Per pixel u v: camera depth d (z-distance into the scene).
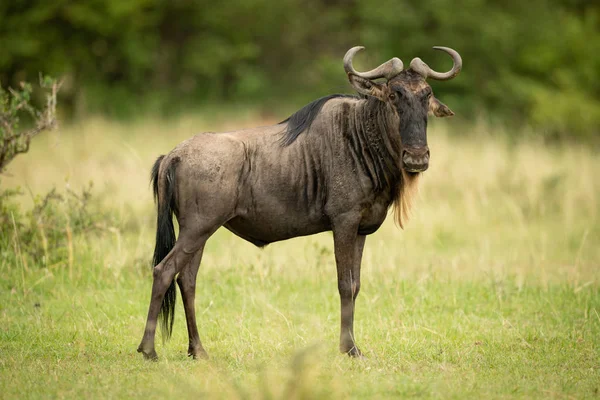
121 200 45.09
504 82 89.44
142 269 34.75
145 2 96.56
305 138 25.34
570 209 49.44
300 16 106.44
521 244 43.97
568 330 28.64
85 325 28.30
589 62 92.06
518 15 96.81
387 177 25.19
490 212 50.22
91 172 52.03
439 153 62.44
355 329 28.55
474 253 41.56
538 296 33.19
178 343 26.91
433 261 39.25
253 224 25.41
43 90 83.19
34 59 90.25
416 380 21.94
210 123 86.12
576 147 72.56
